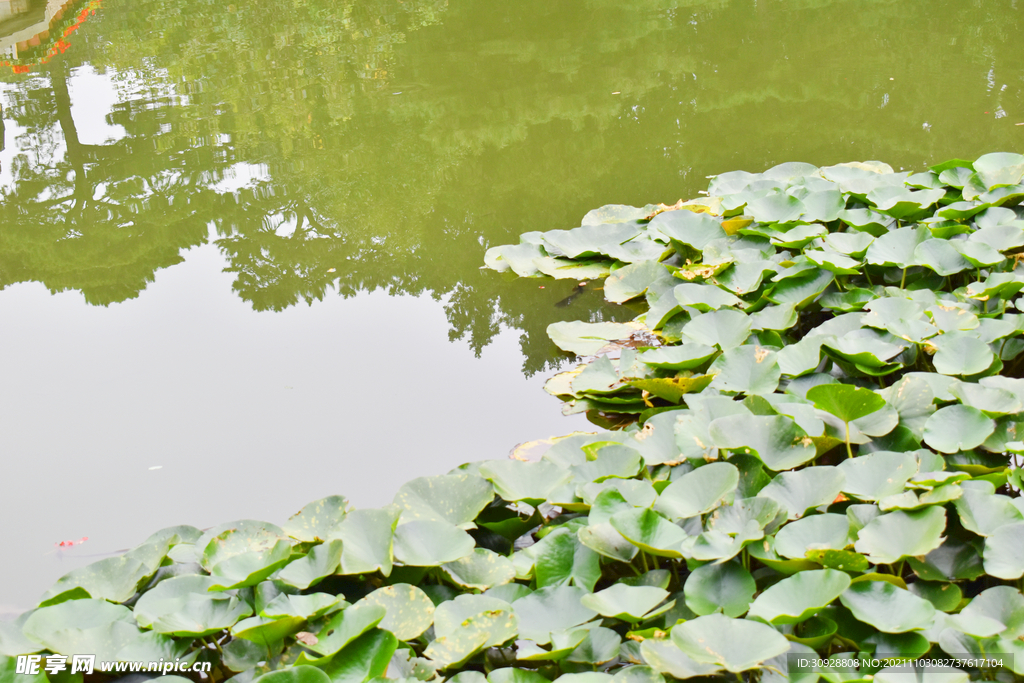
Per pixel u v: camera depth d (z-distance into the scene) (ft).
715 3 24.54
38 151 17.16
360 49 23.00
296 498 7.94
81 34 27.71
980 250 9.27
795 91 17.38
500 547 6.58
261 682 4.88
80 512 7.88
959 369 7.51
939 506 5.55
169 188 15.10
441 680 5.13
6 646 5.40
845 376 8.13
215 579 5.74
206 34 26.40
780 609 5.06
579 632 5.25
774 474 6.51
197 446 8.79
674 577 5.91
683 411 7.14
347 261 12.48
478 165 15.21
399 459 8.46
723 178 12.98
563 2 26.16
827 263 9.34
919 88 16.97
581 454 7.18
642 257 11.27
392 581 6.04
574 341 9.87
